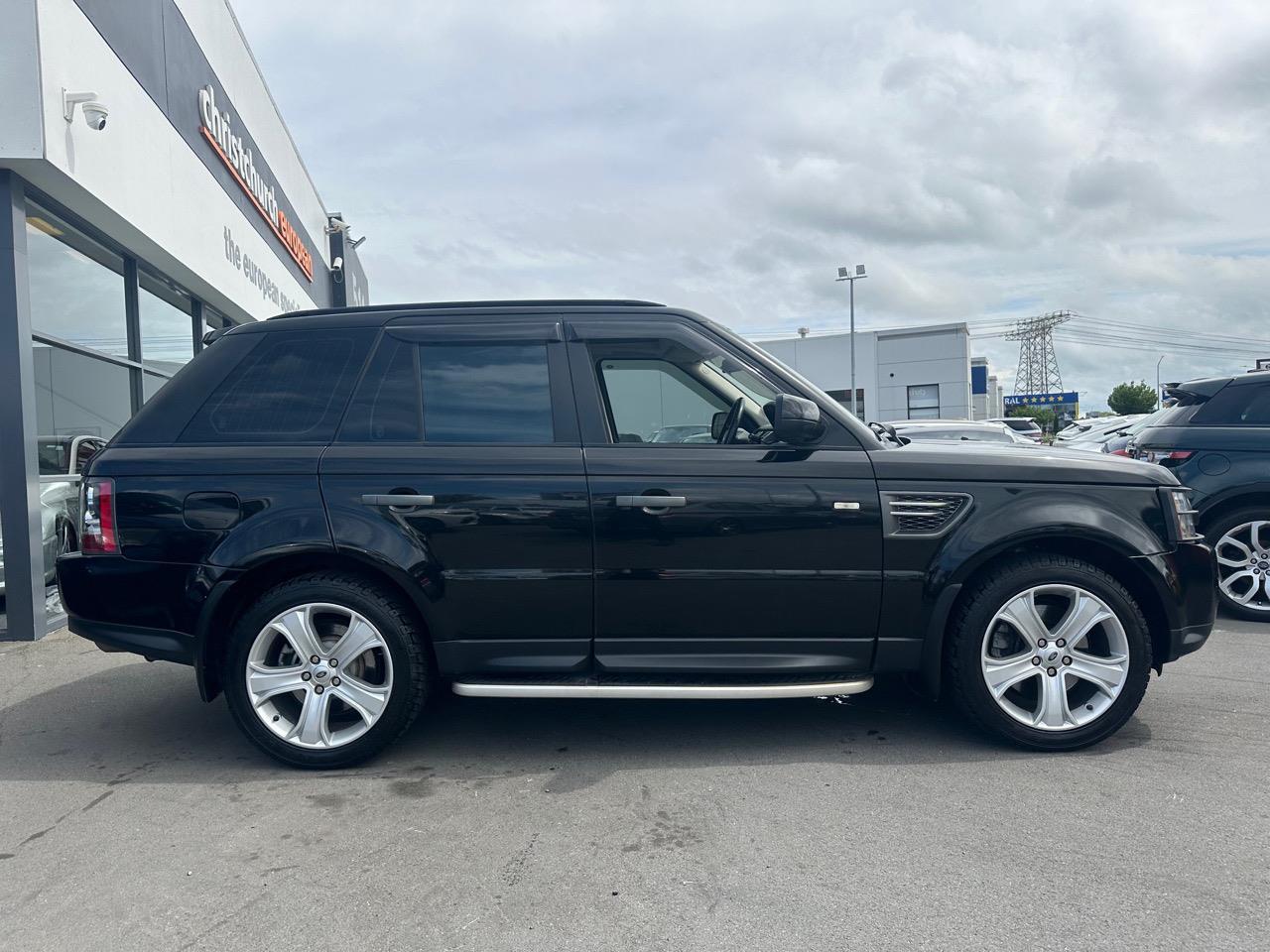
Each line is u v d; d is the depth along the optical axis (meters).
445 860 2.76
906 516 3.50
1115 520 3.54
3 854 2.85
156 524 3.48
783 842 2.85
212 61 9.84
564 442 3.56
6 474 5.78
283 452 3.53
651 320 3.73
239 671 3.47
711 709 4.24
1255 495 6.07
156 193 7.78
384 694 3.48
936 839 2.85
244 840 2.92
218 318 11.31
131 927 2.42
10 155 5.52
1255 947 2.24
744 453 3.55
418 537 3.45
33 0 5.54
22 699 4.54
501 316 3.74
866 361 38.94
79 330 7.12
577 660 3.53
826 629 3.54
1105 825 2.93
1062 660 3.54
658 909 2.46
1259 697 4.30
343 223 21.58
